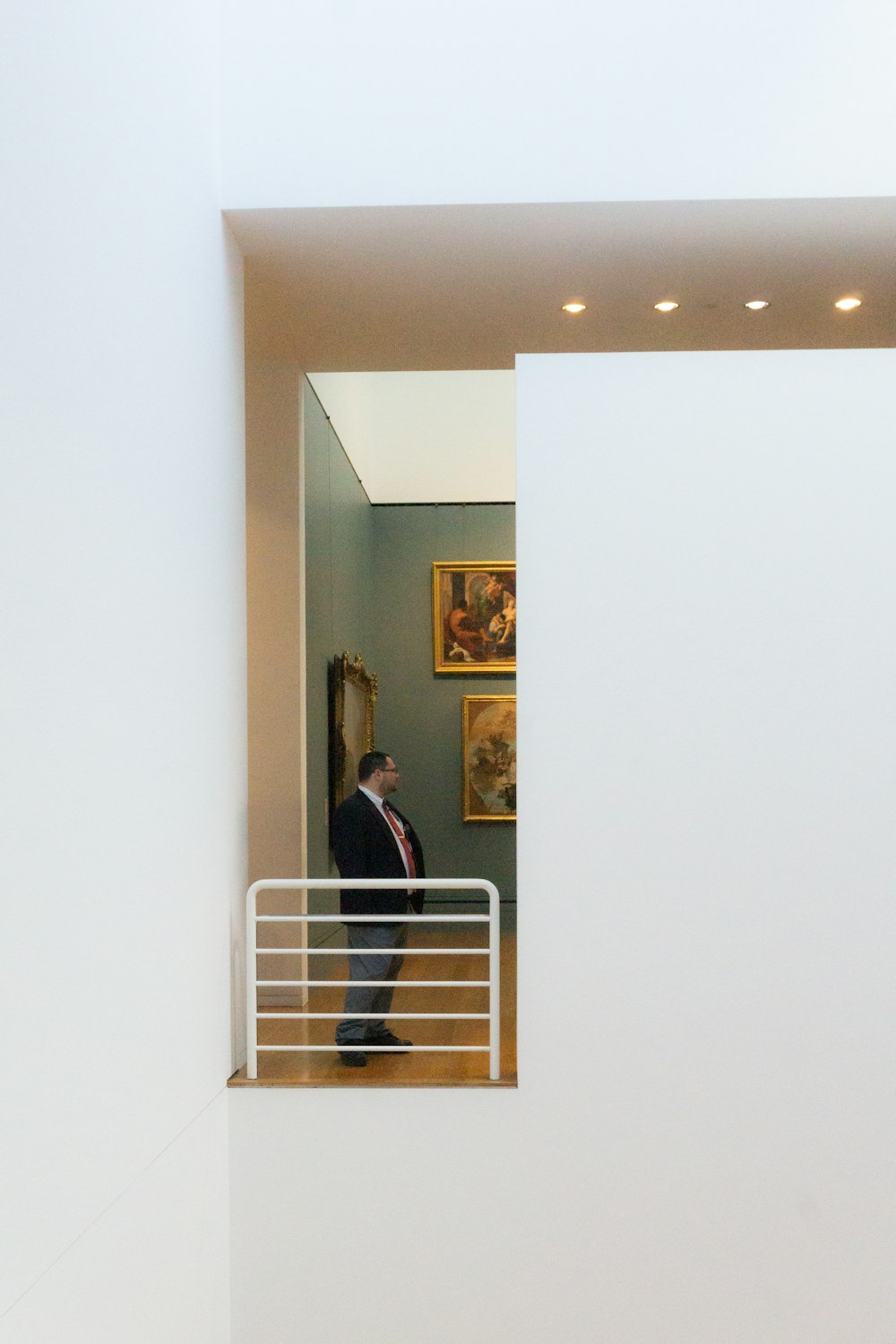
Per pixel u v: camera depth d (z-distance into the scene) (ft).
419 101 19.65
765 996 18.53
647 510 18.92
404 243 20.95
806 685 18.71
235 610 20.12
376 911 20.70
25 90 11.30
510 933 39.04
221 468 19.29
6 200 10.82
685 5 19.74
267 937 26.50
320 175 19.53
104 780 13.33
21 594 11.05
